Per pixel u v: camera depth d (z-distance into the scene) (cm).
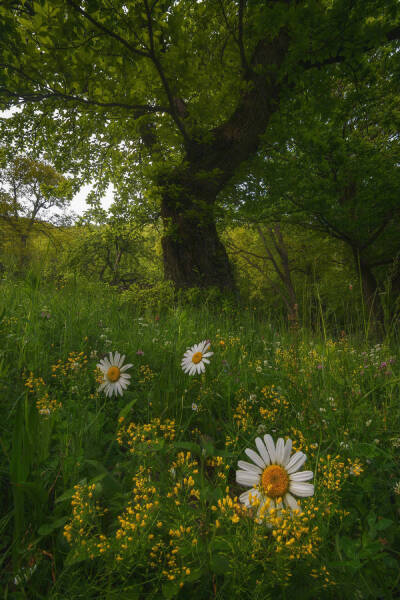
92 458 149
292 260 2259
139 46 682
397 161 1008
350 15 638
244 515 95
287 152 1076
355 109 970
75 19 570
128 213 1580
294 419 184
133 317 458
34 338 245
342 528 121
